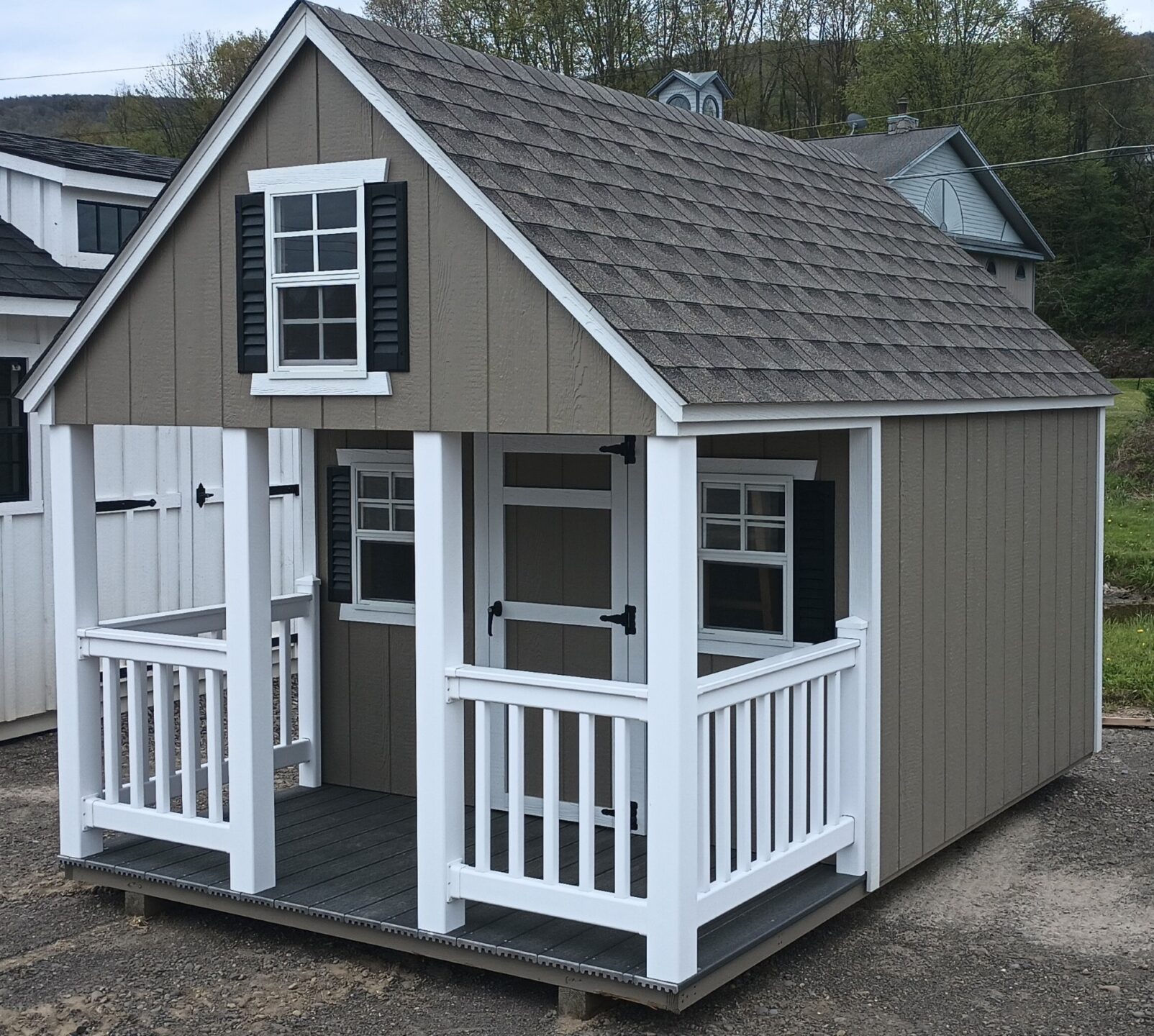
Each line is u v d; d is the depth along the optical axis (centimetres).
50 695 1053
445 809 570
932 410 680
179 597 1138
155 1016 554
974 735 757
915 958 615
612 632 704
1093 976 595
